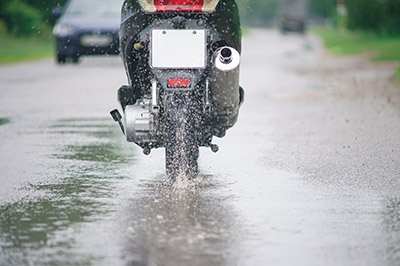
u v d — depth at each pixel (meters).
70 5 56.56
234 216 13.55
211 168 18.27
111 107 31.61
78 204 14.56
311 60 66.75
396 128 24.94
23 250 11.51
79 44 54.78
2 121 27.36
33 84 42.62
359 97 34.84
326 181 16.73
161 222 13.13
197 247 11.62
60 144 22.09
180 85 14.78
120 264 10.80
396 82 41.84
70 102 33.53
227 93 14.68
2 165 18.81
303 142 22.33
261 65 59.94
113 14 55.19
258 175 17.41
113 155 20.25
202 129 15.54
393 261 10.98
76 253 11.34
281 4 174.38
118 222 13.16
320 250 11.51
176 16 15.10
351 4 114.56
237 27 15.40
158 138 15.22
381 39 104.75
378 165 18.59
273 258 11.09
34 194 15.50
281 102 33.50
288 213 13.81
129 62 15.46
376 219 13.41
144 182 16.64
